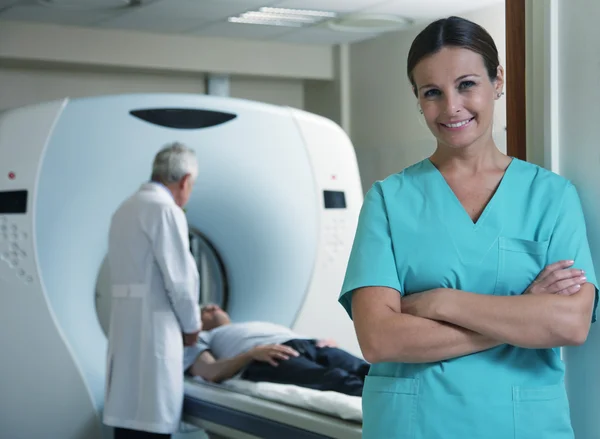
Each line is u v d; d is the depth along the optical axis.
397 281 1.50
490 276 1.47
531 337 1.38
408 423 1.46
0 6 5.16
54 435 4.00
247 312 4.70
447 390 1.44
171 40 6.12
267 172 4.64
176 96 4.48
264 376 3.43
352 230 4.88
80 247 4.13
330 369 3.29
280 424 2.85
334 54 6.65
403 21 5.58
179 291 3.28
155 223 3.31
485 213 1.49
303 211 4.73
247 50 6.38
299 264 4.71
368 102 6.34
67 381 4.00
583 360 1.60
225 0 5.04
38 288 4.02
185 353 3.76
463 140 1.48
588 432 1.60
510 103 1.79
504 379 1.44
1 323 4.00
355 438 2.47
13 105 6.04
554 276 1.42
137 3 5.12
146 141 4.32
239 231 4.66
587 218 1.58
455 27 1.46
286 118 4.77
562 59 1.62
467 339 1.41
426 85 1.48
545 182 1.52
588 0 1.57
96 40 5.87
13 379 3.99
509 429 1.43
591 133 1.57
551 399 1.45
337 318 4.80
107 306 6.27
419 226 1.51
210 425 3.29
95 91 6.29
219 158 4.51
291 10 5.34
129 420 3.32
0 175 4.05
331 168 4.85
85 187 4.16
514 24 1.78
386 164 6.09
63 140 4.16
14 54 5.62
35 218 4.05
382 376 1.51
